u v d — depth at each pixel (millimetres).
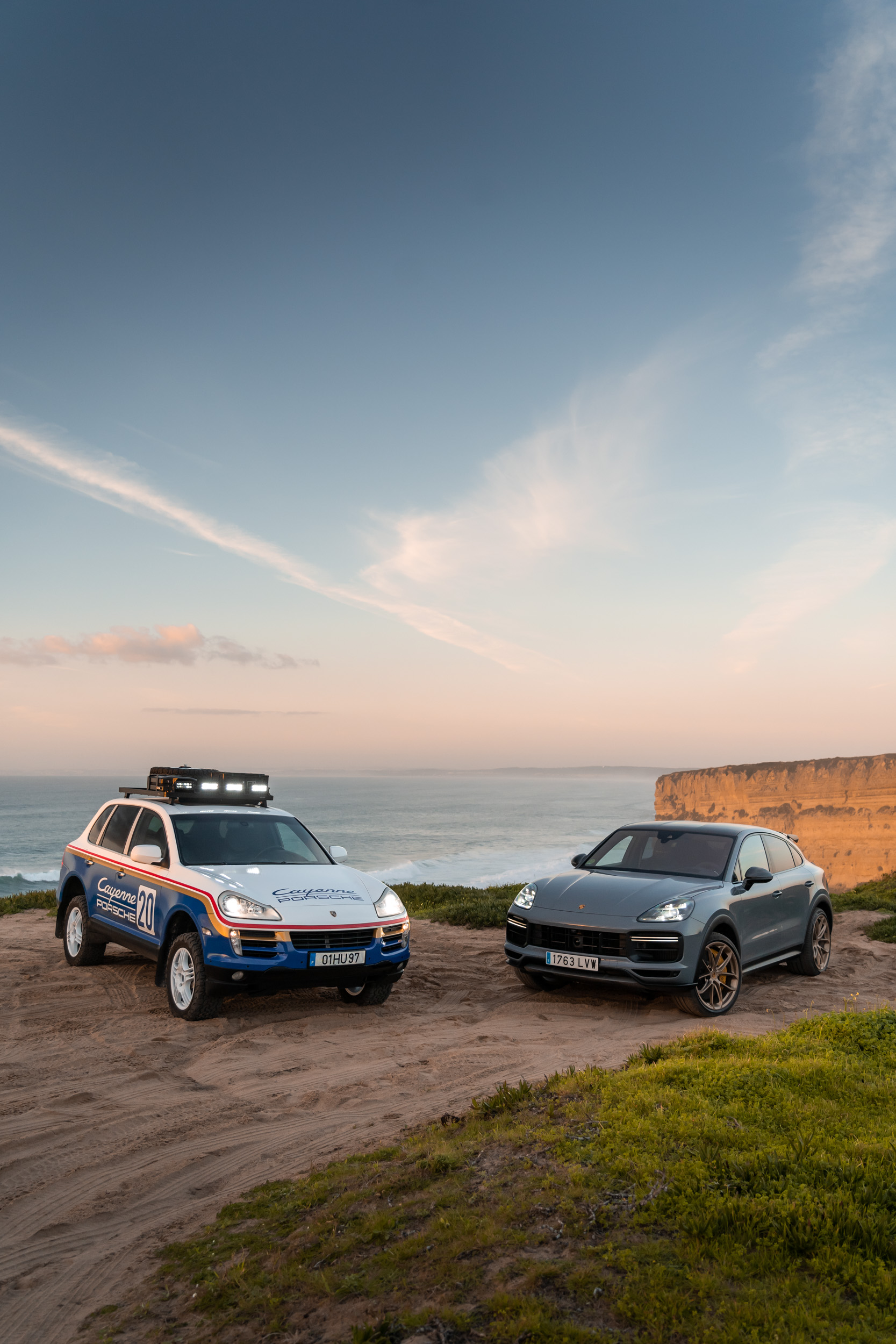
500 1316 2525
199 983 7250
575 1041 6574
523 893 8539
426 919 14289
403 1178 3617
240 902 7191
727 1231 2891
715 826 9258
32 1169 4352
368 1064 6027
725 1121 3900
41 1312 3031
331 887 7789
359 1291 2779
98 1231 3674
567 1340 2355
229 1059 6250
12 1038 6887
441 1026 7254
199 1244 3369
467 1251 2912
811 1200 3029
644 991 7453
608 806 192250
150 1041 6719
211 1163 4340
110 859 9164
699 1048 5340
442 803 199250
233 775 9344
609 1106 4188
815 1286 2586
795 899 9359
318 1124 4832
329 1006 7980
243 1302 2855
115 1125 4918
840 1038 5586
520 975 8641
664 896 7730
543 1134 3883
